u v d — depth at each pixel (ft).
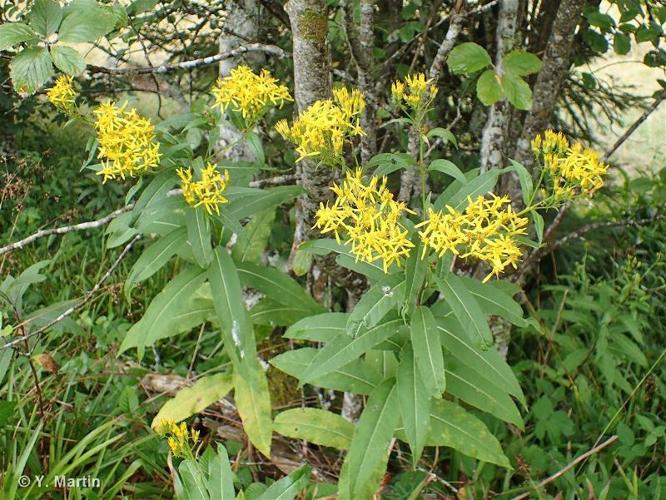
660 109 22.09
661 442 9.07
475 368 6.25
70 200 15.05
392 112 8.29
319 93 6.87
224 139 10.08
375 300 5.44
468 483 8.34
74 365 9.55
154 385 9.90
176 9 9.51
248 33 9.68
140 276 6.48
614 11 18.28
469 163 12.30
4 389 9.25
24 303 11.88
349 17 7.76
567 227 13.35
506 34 8.33
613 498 8.32
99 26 6.49
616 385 10.09
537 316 10.46
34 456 8.32
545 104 8.78
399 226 5.66
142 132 6.15
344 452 9.20
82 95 12.01
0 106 15.16
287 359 7.32
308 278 10.33
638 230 12.98
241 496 5.41
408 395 5.94
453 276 5.49
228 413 9.73
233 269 6.54
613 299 10.50
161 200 6.20
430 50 11.47
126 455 8.42
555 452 8.83
